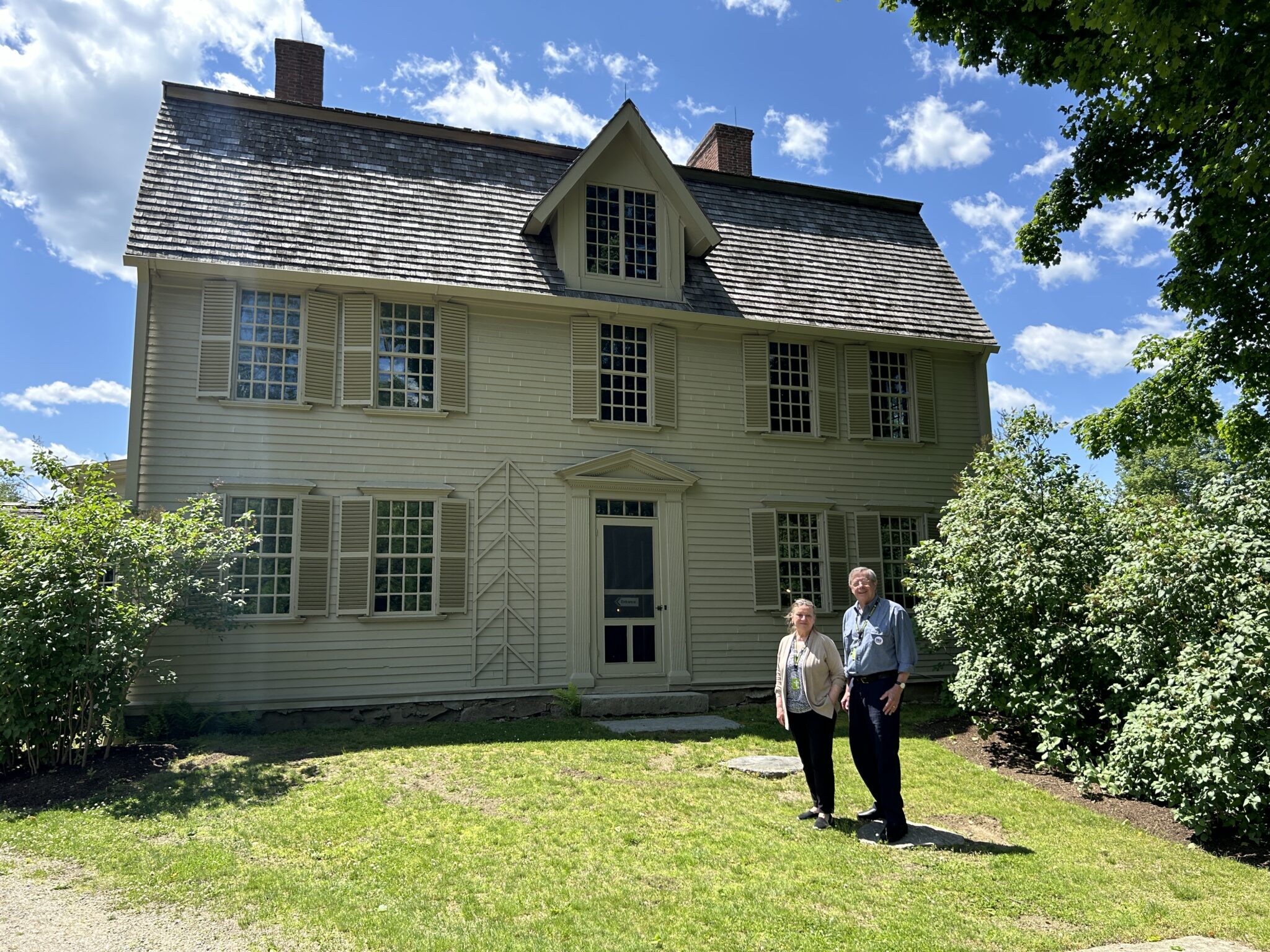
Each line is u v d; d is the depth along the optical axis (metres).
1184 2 7.30
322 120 13.77
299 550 11.48
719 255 15.22
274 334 11.93
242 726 10.77
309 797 7.49
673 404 13.88
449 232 13.20
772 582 13.93
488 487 12.59
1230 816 6.78
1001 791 8.27
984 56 11.17
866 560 14.66
